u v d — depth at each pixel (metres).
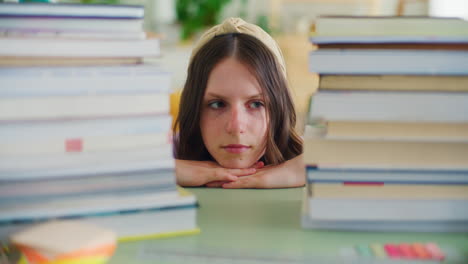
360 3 3.20
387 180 0.57
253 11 3.48
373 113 0.55
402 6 3.07
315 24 0.57
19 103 0.50
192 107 0.97
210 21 3.11
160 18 3.22
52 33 0.53
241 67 0.88
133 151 0.54
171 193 0.56
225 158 0.91
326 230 0.59
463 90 0.55
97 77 0.52
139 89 0.53
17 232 0.51
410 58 0.54
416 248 0.52
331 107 0.55
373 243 0.55
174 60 2.98
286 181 0.82
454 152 0.56
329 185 0.57
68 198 0.53
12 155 0.51
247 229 0.59
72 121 0.52
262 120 0.92
